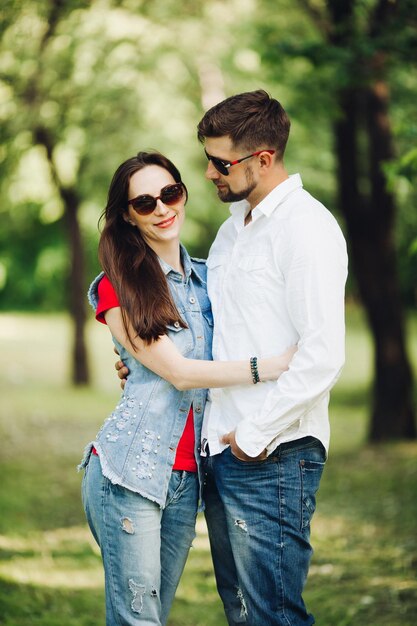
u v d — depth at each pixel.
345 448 8.78
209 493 2.69
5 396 13.27
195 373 2.47
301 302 2.38
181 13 9.66
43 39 8.43
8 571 4.50
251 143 2.51
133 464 2.52
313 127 9.80
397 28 5.67
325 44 5.97
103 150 11.73
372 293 8.65
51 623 3.78
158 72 10.83
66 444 9.59
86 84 9.76
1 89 9.29
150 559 2.53
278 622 2.50
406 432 8.70
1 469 7.97
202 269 2.81
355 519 6.04
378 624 3.86
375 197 8.41
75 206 13.83
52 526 6.01
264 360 2.44
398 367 8.72
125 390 2.64
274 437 2.41
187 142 13.06
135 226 2.65
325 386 2.37
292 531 2.51
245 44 9.97
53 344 20.58
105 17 9.03
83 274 14.37
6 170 12.05
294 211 2.47
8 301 28.98
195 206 15.51
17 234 20.78
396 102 8.18
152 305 2.51
